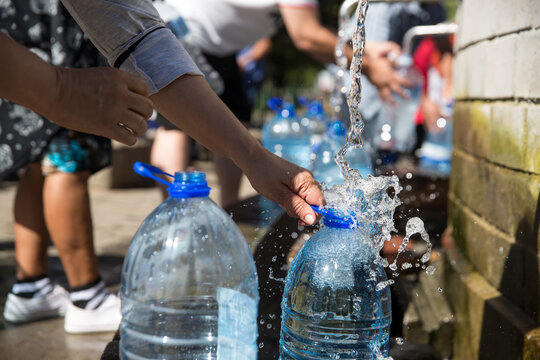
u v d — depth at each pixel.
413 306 2.01
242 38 3.12
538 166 1.50
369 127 3.86
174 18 2.86
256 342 1.26
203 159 7.22
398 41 4.16
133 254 1.29
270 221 2.18
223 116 1.25
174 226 1.28
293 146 3.69
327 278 1.09
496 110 1.84
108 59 1.28
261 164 1.24
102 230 4.27
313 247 1.12
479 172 2.02
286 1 2.85
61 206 2.34
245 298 1.29
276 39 11.84
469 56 2.22
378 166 3.35
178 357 1.23
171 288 1.25
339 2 8.89
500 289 1.77
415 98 4.14
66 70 0.97
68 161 2.31
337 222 1.09
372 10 4.07
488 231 1.88
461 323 1.93
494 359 1.64
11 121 2.23
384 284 1.09
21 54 0.90
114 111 1.00
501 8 1.81
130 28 1.23
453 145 2.50
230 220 1.33
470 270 2.03
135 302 1.27
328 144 2.63
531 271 1.53
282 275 1.57
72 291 2.45
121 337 1.19
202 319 1.25
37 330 2.48
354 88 1.29
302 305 1.10
